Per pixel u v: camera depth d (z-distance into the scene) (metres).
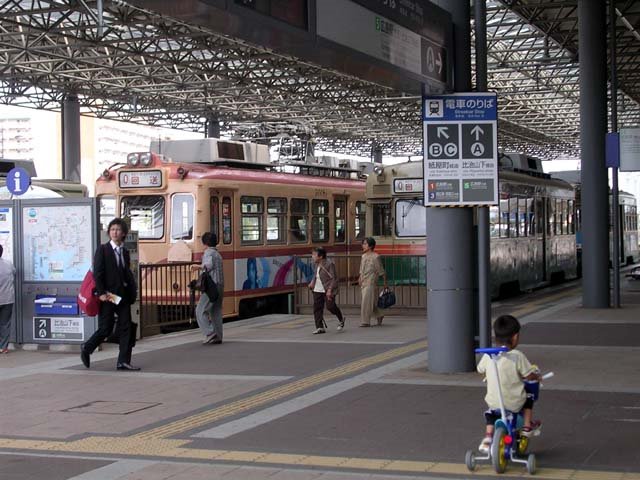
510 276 22.88
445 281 10.82
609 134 19.36
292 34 7.20
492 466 6.57
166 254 18.55
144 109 49.22
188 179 18.45
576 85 48.03
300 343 14.30
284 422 8.27
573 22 32.75
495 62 40.66
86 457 7.21
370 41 8.59
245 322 18.11
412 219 22.08
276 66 36.12
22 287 14.19
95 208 13.82
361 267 16.78
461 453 7.01
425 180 10.73
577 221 32.50
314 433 7.79
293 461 6.85
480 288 10.78
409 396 9.38
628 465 6.52
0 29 32.88
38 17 33.16
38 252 14.09
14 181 16.77
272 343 14.41
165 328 17.48
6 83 41.06
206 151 20.58
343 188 24.86
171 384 10.67
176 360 12.68
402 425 8.02
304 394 9.66
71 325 13.95
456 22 10.97
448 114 10.70
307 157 25.80
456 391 9.61
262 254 20.41
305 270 22.30
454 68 10.93
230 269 19.17
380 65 8.78
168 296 17.28
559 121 61.91
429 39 10.04
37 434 8.16
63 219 13.95
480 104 10.70
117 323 11.94
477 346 11.34
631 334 14.34
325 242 23.69
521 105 54.25
